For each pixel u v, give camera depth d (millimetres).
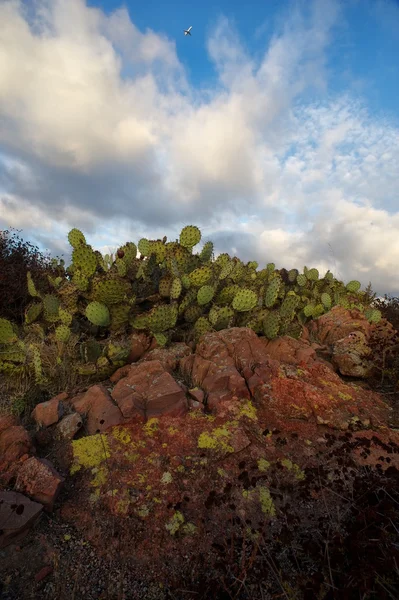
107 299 4477
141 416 3025
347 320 5750
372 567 1844
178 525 2297
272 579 2010
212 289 4879
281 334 4988
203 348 3951
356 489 2484
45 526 2275
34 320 5254
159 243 5891
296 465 2795
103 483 2533
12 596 1878
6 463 2596
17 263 6133
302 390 3416
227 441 2879
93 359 4164
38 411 3109
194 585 1995
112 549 2166
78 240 5961
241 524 2297
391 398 4109
